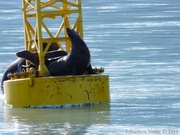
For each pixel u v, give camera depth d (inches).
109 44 3919.8
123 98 2600.9
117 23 4662.9
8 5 5526.6
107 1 5654.5
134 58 3491.6
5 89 2513.5
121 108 2432.3
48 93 2413.9
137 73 3110.2
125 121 2257.6
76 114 2351.1
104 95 2469.2
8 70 2711.6
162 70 3161.9
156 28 4461.1
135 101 2549.2
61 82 2407.7
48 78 2409.0
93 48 3799.2
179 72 3110.2
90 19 4837.6
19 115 2361.0
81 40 2440.9
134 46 3838.6
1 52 3725.4
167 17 4899.1
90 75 2436.0
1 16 5059.1
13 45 3939.5
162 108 2434.8
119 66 3292.3
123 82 2928.2
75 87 2417.6
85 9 5319.9
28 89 2429.9
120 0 5693.9
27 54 2470.5
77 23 2519.7
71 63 2436.0
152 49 3732.8
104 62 3410.4
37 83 2418.8
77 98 2422.5
